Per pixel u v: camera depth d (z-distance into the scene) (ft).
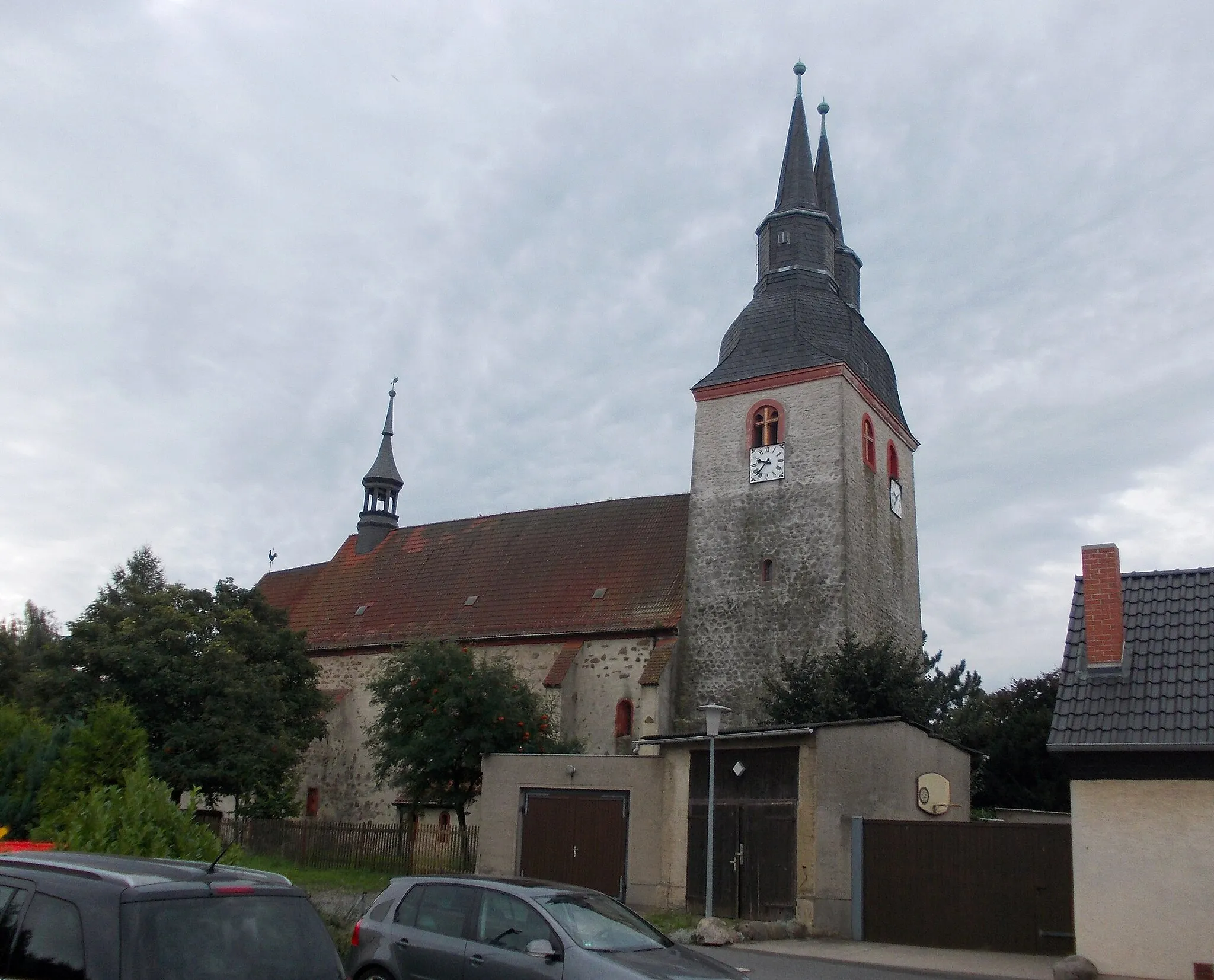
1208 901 48.03
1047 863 61.41
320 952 22.81
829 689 94.07
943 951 61.46
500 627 123.34
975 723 111.14
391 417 163.73
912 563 127.54
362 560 153.28
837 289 125.59
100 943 20.45
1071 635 55.31
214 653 100.89
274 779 105.81
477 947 34.04
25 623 187.32
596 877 78.74
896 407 128.36
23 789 58.75
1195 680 51.29
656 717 106.83
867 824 67.92
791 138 129.80
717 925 60.75
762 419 117.91
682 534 125.18
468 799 97.19
